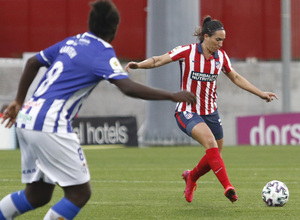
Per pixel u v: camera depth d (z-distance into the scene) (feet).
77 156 43.21
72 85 43.16
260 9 268.41
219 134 72.69
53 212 43.80
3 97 211.00
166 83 185.68
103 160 136.98
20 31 254.88
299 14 260.42
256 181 94.63
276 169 114.93
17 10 254.68
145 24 259.19
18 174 106.32
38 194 46.03
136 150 168.55
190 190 70.59
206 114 70.90
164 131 189.06
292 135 189.57
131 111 224.94
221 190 83.15
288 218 60.59
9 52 254.68
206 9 264.11
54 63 44.21
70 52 43.83
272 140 188.75
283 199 67.31
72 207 43.88
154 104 189.47
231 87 237.86
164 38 185.26
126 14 258.98
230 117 235.61
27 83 46.62
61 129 42.80
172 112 189.57
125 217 61.26
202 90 70.38
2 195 79.10
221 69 71.56
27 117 43.27
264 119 189.47
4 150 169.27
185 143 191.11
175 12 184.96
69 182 43.21
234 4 266.16
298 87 252.01
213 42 68.90
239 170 112.98
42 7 255.91
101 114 224.12
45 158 43.09
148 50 189.57
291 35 260.42
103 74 42.52
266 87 250.16
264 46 268.62
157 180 96.73
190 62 69.82
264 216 61.67
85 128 173.37
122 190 83.71
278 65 251.60
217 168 65.00
